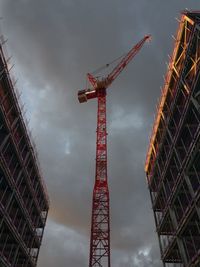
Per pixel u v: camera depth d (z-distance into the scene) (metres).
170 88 41.25
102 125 84.94
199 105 30.14
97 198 69.69
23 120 46.19
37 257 56.38
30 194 53.56
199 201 29.44
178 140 36.69
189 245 34.88
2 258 38.75
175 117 39.31
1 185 41.59
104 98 92.75
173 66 39.00
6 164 39.38
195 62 31.77
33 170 54.34
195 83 30.97
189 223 32.56
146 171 53.38
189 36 33.31
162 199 46.34
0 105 38.00
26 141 48.25
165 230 43.38
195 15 34.31
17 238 43.84
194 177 33.91
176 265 40.12
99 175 73.75
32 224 53.75
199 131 29.31
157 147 47.53
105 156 77.31
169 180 42.44
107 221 65.44
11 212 46.03
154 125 47.44
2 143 38.84
